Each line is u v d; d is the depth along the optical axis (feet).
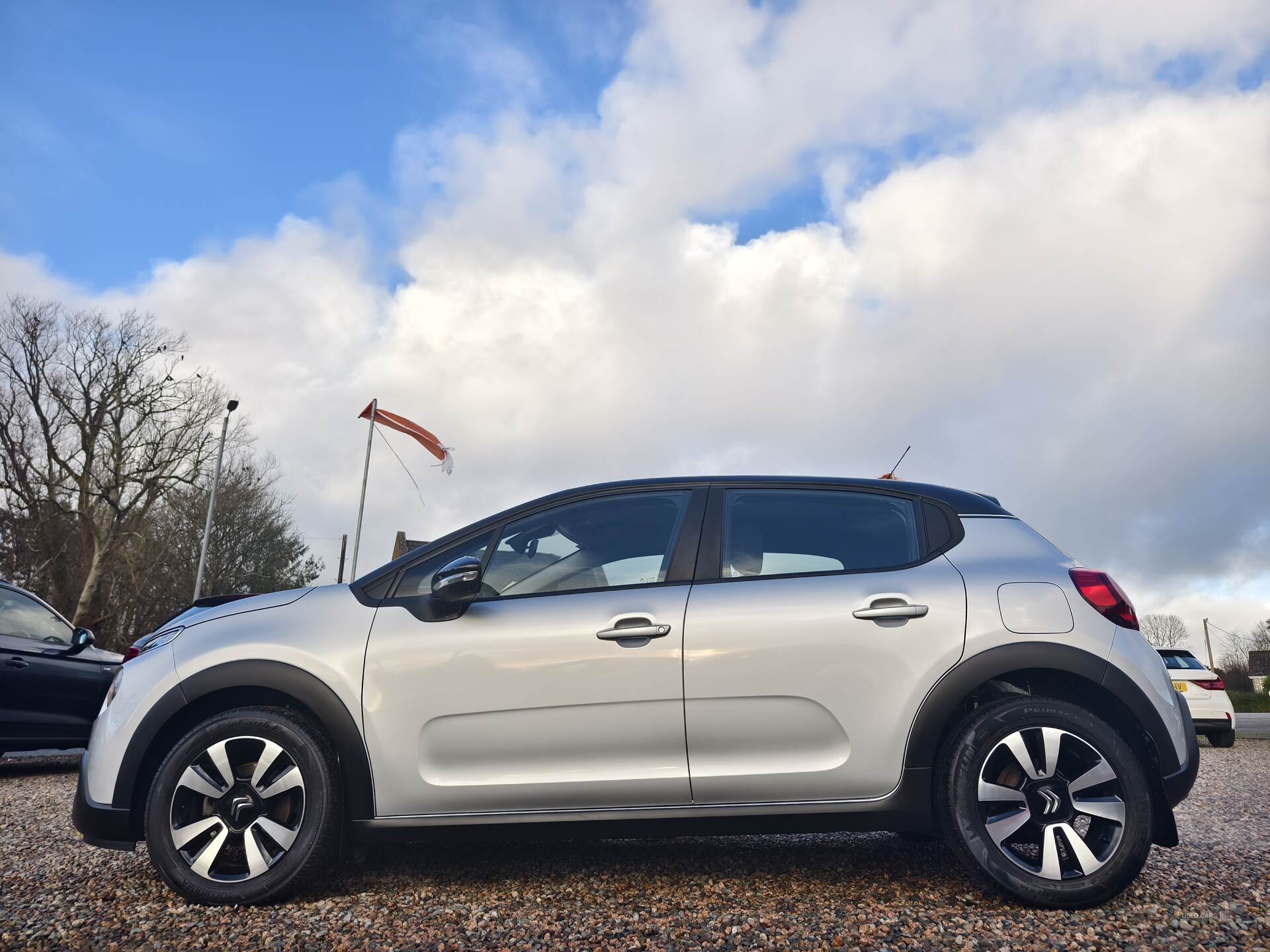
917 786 10.63
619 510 12.16
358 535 109.70
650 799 10.89
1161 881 11.37
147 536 113.80
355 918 10.25
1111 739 10.37
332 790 11.02
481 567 11.17
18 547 106.83
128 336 110.52
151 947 9.41
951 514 11.92
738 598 11.24
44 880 12.09
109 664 27.25
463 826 10.94
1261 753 34.58
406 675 11.17
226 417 111.34
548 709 11.00
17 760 30.25
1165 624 233.35
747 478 12.42
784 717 10.86
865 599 11.09
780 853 13.21
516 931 9.73
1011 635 10.77
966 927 9.64
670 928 9.74
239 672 11.27
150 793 11.03
